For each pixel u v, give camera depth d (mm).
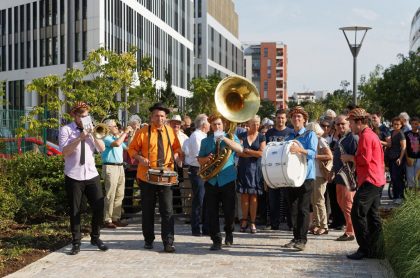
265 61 180750
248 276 7781
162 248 9688
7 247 9727
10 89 50688
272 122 13859
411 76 41906
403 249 7711
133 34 48781
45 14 46781
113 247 9758
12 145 17500
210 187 9500
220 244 9500
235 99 9492
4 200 11781
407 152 14477
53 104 17422
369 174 8711
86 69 17859
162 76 59250
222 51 96625
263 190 11227
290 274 7883
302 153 9070
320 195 10781
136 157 9492
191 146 10828
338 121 10406
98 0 40719
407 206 8711
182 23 69125
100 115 17953
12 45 50438
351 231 10188
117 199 11867
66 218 12609
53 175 13164
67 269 8211
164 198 9391
